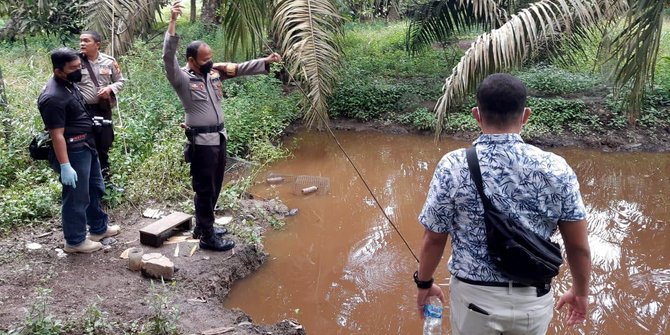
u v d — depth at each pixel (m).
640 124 9.80
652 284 5.20
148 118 7.90
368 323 4.66
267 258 5.60
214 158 4.71
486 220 2.11
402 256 5.85
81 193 4.61
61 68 4.21
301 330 4.18
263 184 7.86
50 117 4.20
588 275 2.21
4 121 7.02
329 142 10.20
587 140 9.67
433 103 11.12
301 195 7.49
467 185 2.12
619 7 6.64
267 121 9.43
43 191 5.74
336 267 5.60
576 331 4.41
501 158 2.09
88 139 4.55
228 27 7.45
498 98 2.08
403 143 10.21
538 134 9.83
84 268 4.61
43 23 11.54
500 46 6.23
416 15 11.88
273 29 8.21
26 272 4.44
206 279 4.71
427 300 2.60
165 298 4.02
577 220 2.10
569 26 6.54
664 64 11.37
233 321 4.14
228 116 8.76
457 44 14.01
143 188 6.13
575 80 10.84
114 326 3.75
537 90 10.91
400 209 7.26
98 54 5.39
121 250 4.99
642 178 8.38
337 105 11.06
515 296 2.17
